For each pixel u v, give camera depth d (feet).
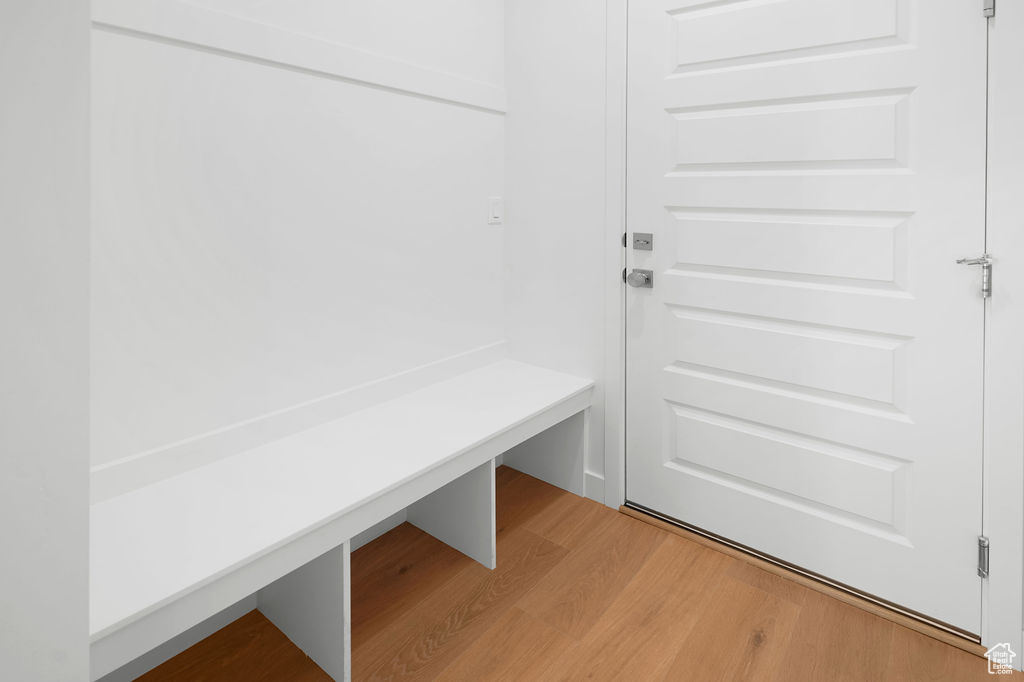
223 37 5.26
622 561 6.68
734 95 6.25
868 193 5.54
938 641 5.45
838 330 5.91
